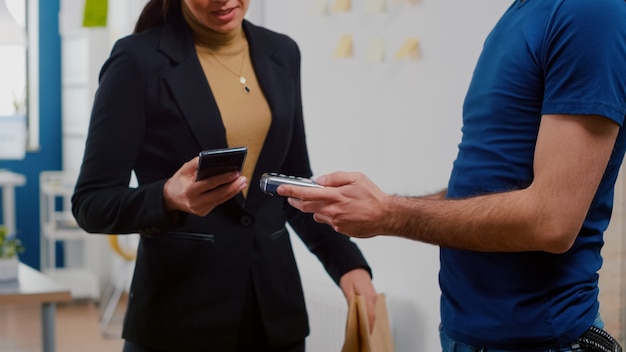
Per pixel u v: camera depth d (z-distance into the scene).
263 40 2.04
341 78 3.81
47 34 7.65
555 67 1.34
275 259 1.96
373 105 3.58
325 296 3.68
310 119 4.08
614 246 2.57
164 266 1.88
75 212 1.88
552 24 1.35
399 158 3.43
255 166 1.94
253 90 1.97
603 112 1.29
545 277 1.42
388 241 3.52
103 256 7.27
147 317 1.90
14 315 6.61
